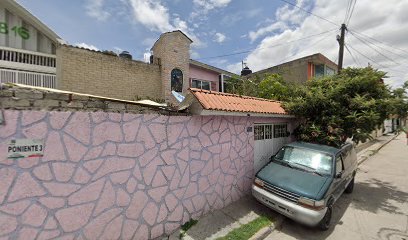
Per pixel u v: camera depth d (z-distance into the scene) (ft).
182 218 14.08
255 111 17.37
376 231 15.43
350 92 22.71
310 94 22.97
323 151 18.29
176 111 13.46
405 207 19.51
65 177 9.25
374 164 36.22
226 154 16.99
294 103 23.18
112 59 27.99
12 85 8.39
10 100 8.04
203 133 15.05
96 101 10.22
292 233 15.05
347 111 21.86
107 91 27.48
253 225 14.98
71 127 9.32
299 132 24.17
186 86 34.47
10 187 8.00
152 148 12.23
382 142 61.67
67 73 24.57
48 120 8.72
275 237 14.53
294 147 19.80
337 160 17.92
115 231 10.97
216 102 14.85
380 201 20.80
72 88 24.88
